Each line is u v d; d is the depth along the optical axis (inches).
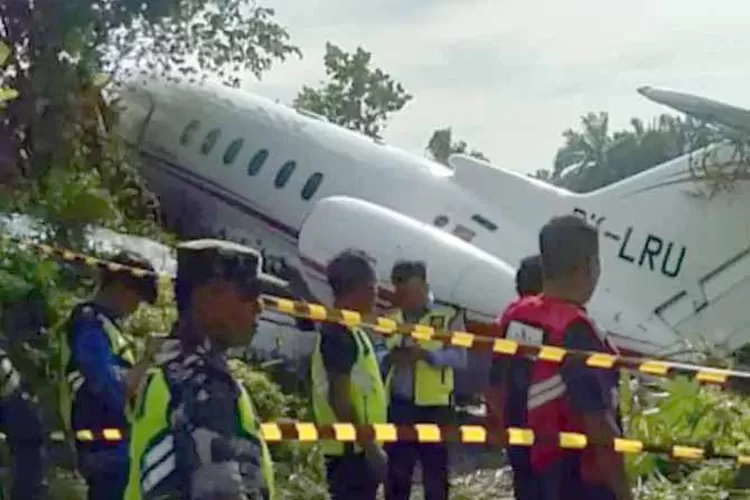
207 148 725.3
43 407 263.9
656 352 524.1
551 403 182.7
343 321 220.7
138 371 205.0
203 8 562.9
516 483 198.8
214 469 124.9
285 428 191.8
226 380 131.6
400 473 303.1
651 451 187.5
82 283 408.2
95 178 516.4
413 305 318.7
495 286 506.9
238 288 135.3
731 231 551.8
